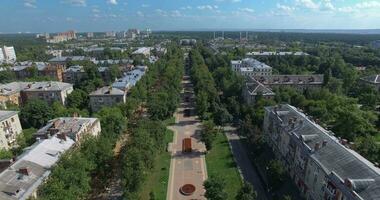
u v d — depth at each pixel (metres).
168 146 146.25
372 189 73.06
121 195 105.25
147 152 107.12
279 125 126.94
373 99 189.38
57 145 107.56
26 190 80.88
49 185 80.31
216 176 93.81
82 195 89.69
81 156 97.00
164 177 116.88
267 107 150.00
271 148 138.50
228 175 117.56
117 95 192.88
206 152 138.88
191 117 192.00
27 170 85.44
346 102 168.50
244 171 121.12
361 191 74.38
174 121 183.88
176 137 158.38
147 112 192.38
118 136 145.25
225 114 168.00
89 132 125.00
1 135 138.12
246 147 144.75
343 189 77.88
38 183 85.50
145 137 116.56
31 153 96.38
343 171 83.31
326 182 86.31
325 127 136.75
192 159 132.50
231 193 105.25
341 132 138.50
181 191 106.69
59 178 83.56
